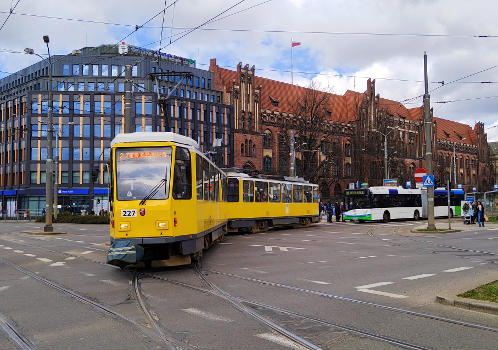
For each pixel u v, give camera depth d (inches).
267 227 1172.5
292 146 1766.7
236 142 2783.0
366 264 555.5
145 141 498.9
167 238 480.7
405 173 2938.0
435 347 235.0
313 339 249.1
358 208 1606.8
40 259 635.5
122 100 2743.6
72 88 2763.3
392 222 1660.9
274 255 655.1
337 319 291.1
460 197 2032.5
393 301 343.6
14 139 2812.5
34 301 355.3
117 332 265.3
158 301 348.8
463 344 239.8
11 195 2780.5
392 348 234.1
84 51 2829.7
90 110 2714.1
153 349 234.1
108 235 1124.5
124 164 495.2
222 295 367.6
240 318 295.6
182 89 2817.4
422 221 1715.1
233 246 787.4
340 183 3127.5
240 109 2824.8
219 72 3021.7
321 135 2955.2
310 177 2298.2
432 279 439.5
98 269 530.6
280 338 251.9
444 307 322.3
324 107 2373.3
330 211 1713.8
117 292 387.2
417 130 3740.2
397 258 615.5
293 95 3179.1
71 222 1865.2
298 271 499.8
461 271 492.1
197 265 545.0
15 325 283.6
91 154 2689.5
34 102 2689.5
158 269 518.6
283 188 1238.3
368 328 270.1
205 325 279.0
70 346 240.2
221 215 813.9
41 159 2674.7
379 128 2851.9
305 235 1051.3
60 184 2652.6
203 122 2810.0
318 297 359.3
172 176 491.5
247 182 1080.2
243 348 235.1
